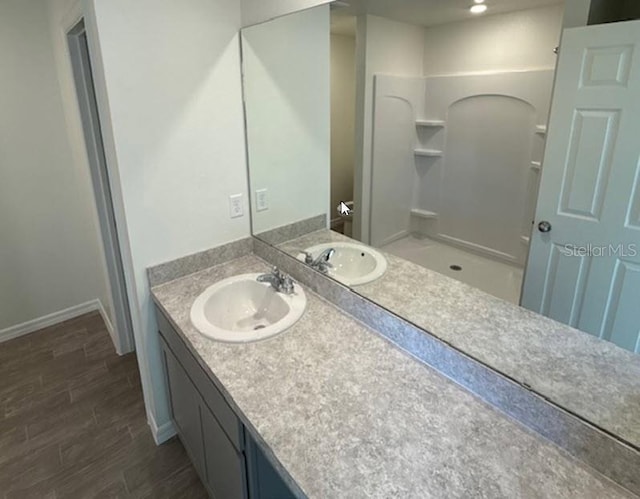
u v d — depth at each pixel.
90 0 1.41
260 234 2.03
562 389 0.99
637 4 0.78
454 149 1.18
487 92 1.08
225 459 1.36
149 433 2.08
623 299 0.91
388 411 1.09
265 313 1.78
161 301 1.66
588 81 0.88
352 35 1.40
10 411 2.21
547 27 0.93
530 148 1.01
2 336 2.85
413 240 1.34
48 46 2.63
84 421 2.15
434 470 0.92
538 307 1.06
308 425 1.04
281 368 1.26
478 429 1.03
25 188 2.75
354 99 1.45
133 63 1.52
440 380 1.21
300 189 1.74
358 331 1.45
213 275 1.89
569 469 0.92
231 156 1.89
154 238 1.75
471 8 1.06
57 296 3.05
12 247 2.79
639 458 0.84
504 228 1.11
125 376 2.50
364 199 1.49
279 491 1.33
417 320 1.31
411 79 1.25
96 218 2.43
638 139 0.83
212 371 1.25
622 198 0.88
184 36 1.62
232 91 1.81
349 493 0.87
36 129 2.71
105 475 1.85
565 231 0.98
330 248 1.66
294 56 1.59
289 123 1.69
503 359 1.10
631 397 0.90
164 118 1.65
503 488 0.88
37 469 1.87
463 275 1.21
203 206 1.86
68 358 2.67
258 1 1.67
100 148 2.32
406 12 1.21
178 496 1.76
